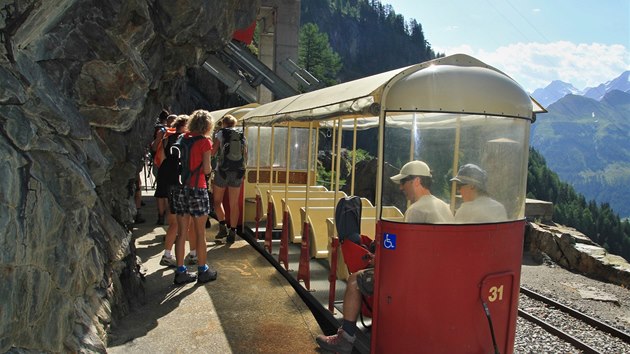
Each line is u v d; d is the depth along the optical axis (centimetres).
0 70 273
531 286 996
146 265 641
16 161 266
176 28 544
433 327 368
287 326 468
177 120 691
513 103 389
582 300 916
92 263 362
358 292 413
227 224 890
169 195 604
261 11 3145
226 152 768
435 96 369
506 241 388
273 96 2953
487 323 379
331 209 639
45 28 332
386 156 382
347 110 433
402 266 370
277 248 783
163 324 458
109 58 393
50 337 291
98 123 414
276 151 980
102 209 456
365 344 430
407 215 379
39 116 303
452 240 367
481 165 392
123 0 399
